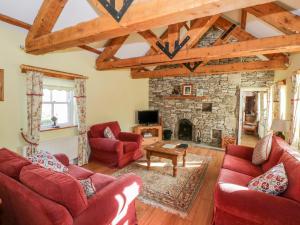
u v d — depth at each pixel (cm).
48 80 353
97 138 406
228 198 165
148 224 214
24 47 301
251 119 877
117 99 541
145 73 571
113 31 209
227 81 574
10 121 291
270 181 179
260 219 151
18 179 158
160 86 676
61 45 265
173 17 171
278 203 151
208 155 482
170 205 251
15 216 148
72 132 402
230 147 337
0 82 276
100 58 447
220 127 590
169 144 397
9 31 283
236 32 420
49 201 126
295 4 250
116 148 371
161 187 300
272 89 517
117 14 191
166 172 361
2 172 164
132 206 199
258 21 352
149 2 174
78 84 393
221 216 183
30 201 128
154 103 690
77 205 131
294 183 163
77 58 406
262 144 278
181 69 521
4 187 150
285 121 338
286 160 200
